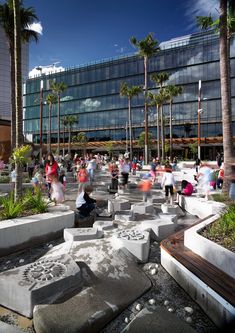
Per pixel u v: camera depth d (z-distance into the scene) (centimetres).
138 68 6353
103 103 6794
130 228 652
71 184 1576
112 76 6675
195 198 950
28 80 8038
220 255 365
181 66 5888
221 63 1096
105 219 773
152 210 861
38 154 3434
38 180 1201
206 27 1538
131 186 1510
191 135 5719
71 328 294
